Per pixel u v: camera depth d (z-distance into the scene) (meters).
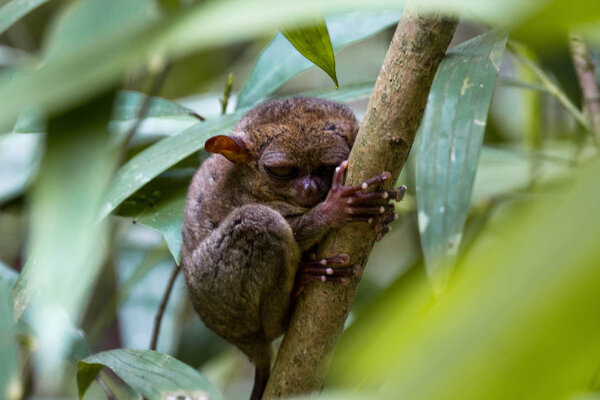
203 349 4.04
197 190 3.35
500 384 0.43
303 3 0.63
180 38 0.63
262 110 3.38
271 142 3.22
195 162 3.54
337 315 2.50
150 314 4.69
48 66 0.67
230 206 3.30
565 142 4.60
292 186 3.19
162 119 3.73
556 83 3.82
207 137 3.05
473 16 0.62
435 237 2.17
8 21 2.33
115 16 0.73
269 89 3.50
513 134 5.49
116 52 0.64
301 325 2.54
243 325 3.20
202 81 6.63
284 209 3.20
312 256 2.91
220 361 4.82
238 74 6.64
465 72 2.44
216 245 3.10
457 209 2.20
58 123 0.76
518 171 4.12
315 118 3.26
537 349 0.43
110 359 2.29
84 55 0.65
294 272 2.96
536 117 4.32
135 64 0.67
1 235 5.46
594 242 0.43
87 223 0.72
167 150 2.91
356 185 2.38
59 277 0.71
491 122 4.96
